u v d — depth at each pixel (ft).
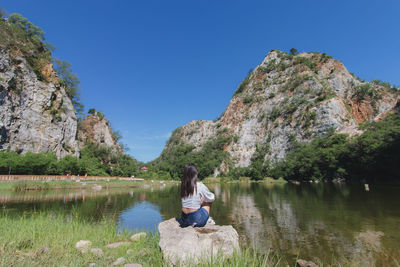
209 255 13.87
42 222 25.62
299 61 449.06
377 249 34.27
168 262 13.32
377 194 102.01
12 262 13.33
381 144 174.09
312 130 319.47
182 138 614.34
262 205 83.25
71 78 275.39
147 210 70.49
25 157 157.38
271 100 432.25
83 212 61.98
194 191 16.06
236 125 472.44
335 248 35.32
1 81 168.86
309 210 68.85
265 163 356.59
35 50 219.00
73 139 233.14
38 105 199.82
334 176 220.84
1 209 60.44
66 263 13.83
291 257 32.04
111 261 15.30
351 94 362.74
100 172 233.55
